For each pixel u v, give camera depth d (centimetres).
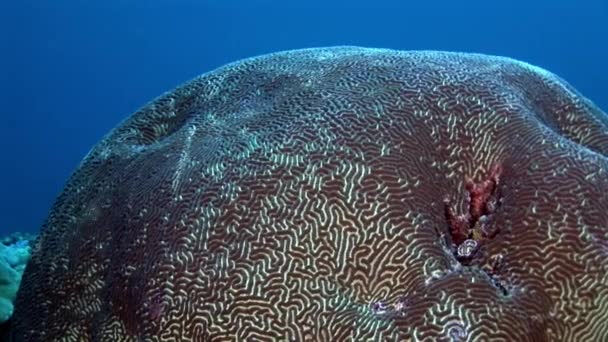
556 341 268
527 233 285
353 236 294
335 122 330
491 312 260
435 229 299
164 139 390
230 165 328
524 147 316
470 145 327
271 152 325
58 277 358
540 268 276
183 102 424
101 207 366
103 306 330
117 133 423
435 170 319
